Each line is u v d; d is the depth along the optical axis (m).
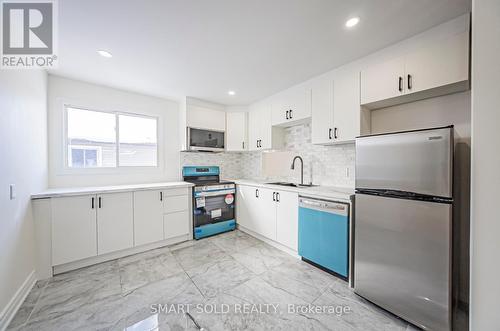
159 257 2.44
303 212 2.28
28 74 1.85
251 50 1.92
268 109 3.21
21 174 1.68
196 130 3.34
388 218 1.50
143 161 3.21
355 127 2.05
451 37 1.46
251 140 3.56
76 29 1.59
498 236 0.90
